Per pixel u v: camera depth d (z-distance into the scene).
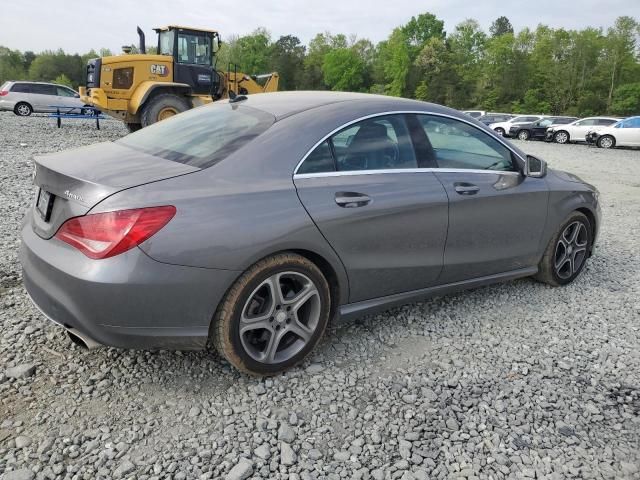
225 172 2.81
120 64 14.83
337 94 3.64
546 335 3.77
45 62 108.56
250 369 2.91
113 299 2.48
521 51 89.06
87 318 2.54
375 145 3.37
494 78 88.25
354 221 3.10
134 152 3.09
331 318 3.30
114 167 2.78
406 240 3.39
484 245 3.91
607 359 3.47
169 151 3.04
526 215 4.14
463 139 3.85
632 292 4.70
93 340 2.64
